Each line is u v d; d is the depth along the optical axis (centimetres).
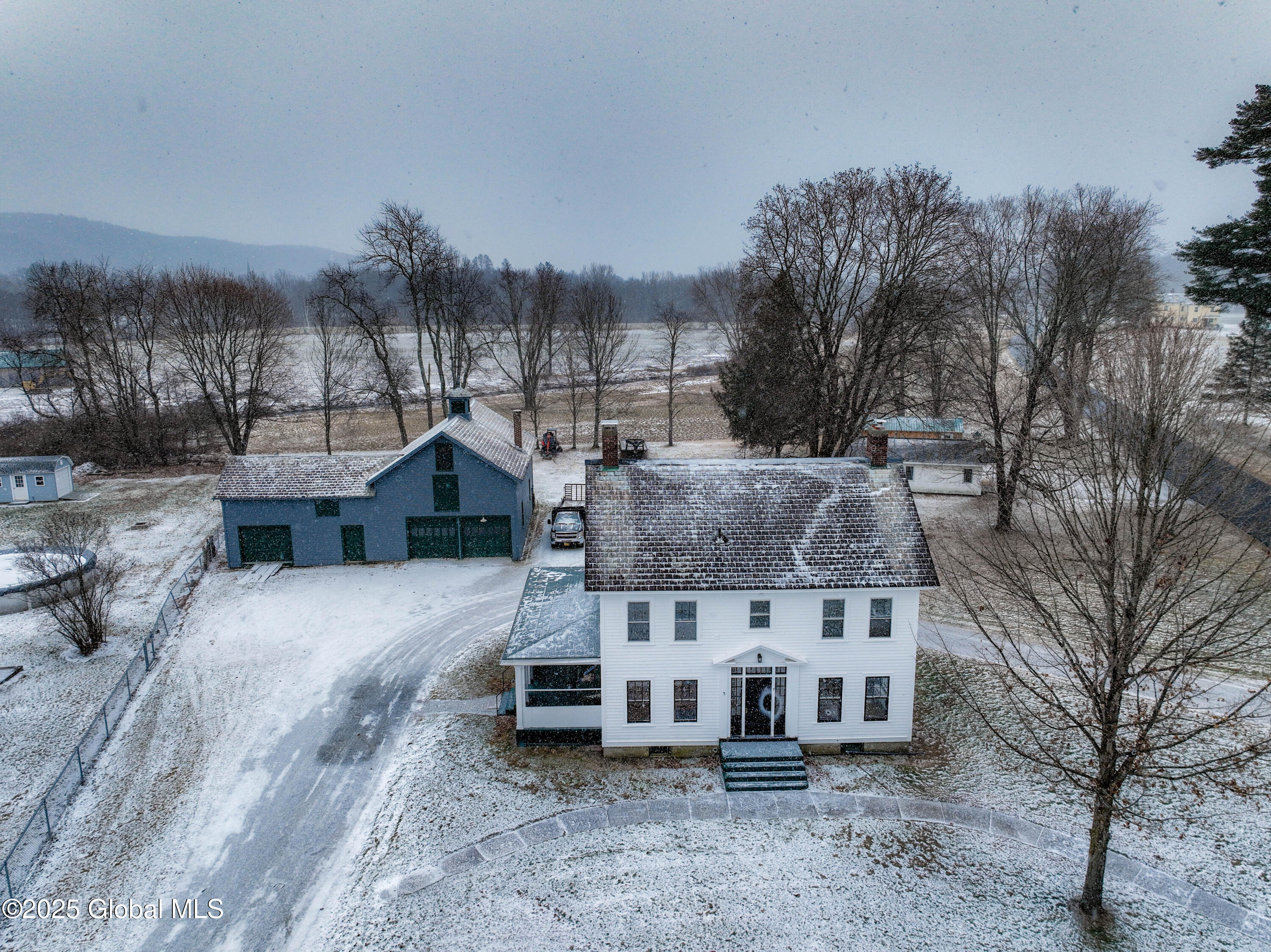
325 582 3784
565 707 2511
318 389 8862
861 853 2017
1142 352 2823
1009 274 4238
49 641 3169
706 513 2480
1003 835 2078
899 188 3988
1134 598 1722
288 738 2550
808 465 2616
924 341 4891
